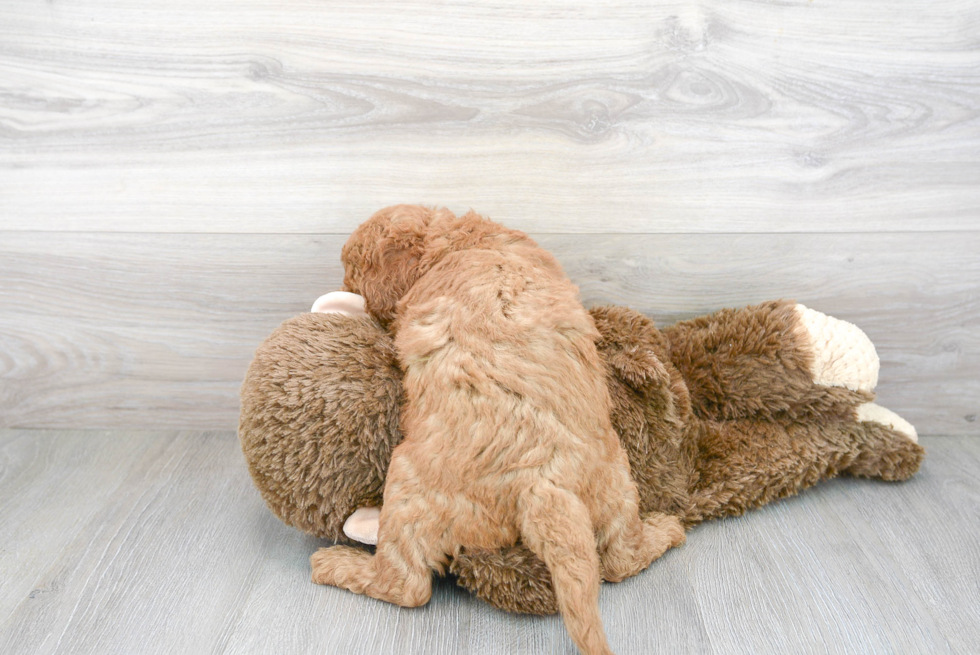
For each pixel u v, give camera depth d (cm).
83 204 129
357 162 126
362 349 104
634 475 112
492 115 122
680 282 132
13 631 93
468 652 90
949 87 121
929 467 131
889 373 139
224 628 94
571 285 109
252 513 119
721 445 120
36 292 135
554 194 127
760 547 109
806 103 122
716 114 123
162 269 133
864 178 126
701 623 94
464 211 128
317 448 102
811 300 134
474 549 94
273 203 129
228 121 124
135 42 120
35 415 144
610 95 121
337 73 121
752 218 128
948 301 133
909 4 117
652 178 126
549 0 116
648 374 111
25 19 119
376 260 107
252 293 135
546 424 91
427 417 94
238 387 141
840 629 93
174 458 135
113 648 90
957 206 127
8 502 120
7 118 124
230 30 119
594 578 85
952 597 98
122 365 140
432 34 118
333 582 101
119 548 109
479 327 94
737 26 118
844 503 120
